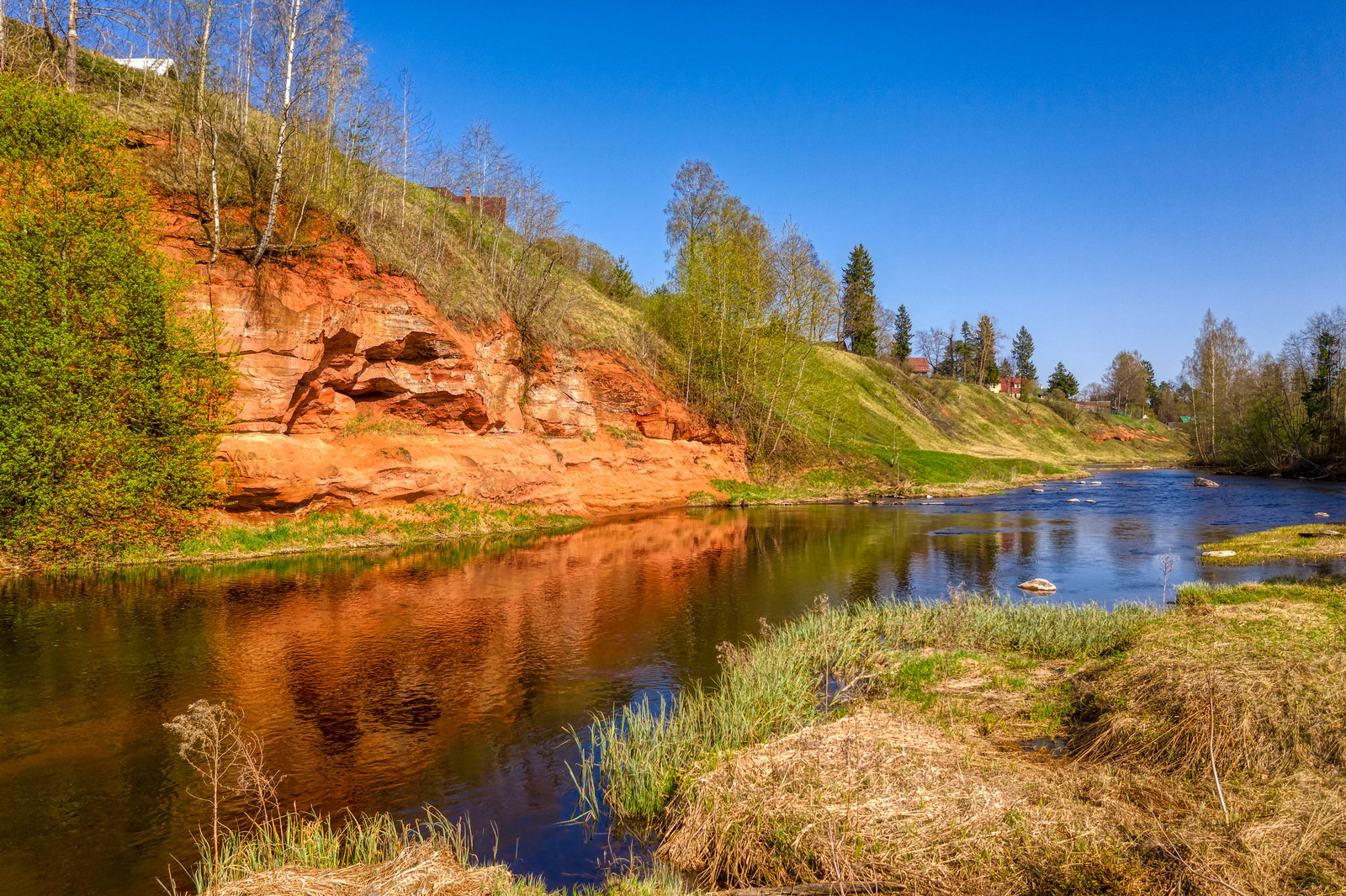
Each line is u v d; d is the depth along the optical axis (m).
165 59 26.86
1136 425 124.44
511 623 15.16
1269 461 69.12
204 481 20.66
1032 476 67.12
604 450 36.88
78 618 14.50
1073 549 26.77
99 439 18.48
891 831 6.32
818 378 63.88
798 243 52.97
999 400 105.06
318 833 6.50
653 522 33.75
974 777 7.25
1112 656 10.61
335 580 18.80
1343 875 5.39
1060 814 6.49
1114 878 5.54
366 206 29.97
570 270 49.38
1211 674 8.44
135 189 20.09
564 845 6.96
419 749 9.11
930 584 20.27
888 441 66.00
